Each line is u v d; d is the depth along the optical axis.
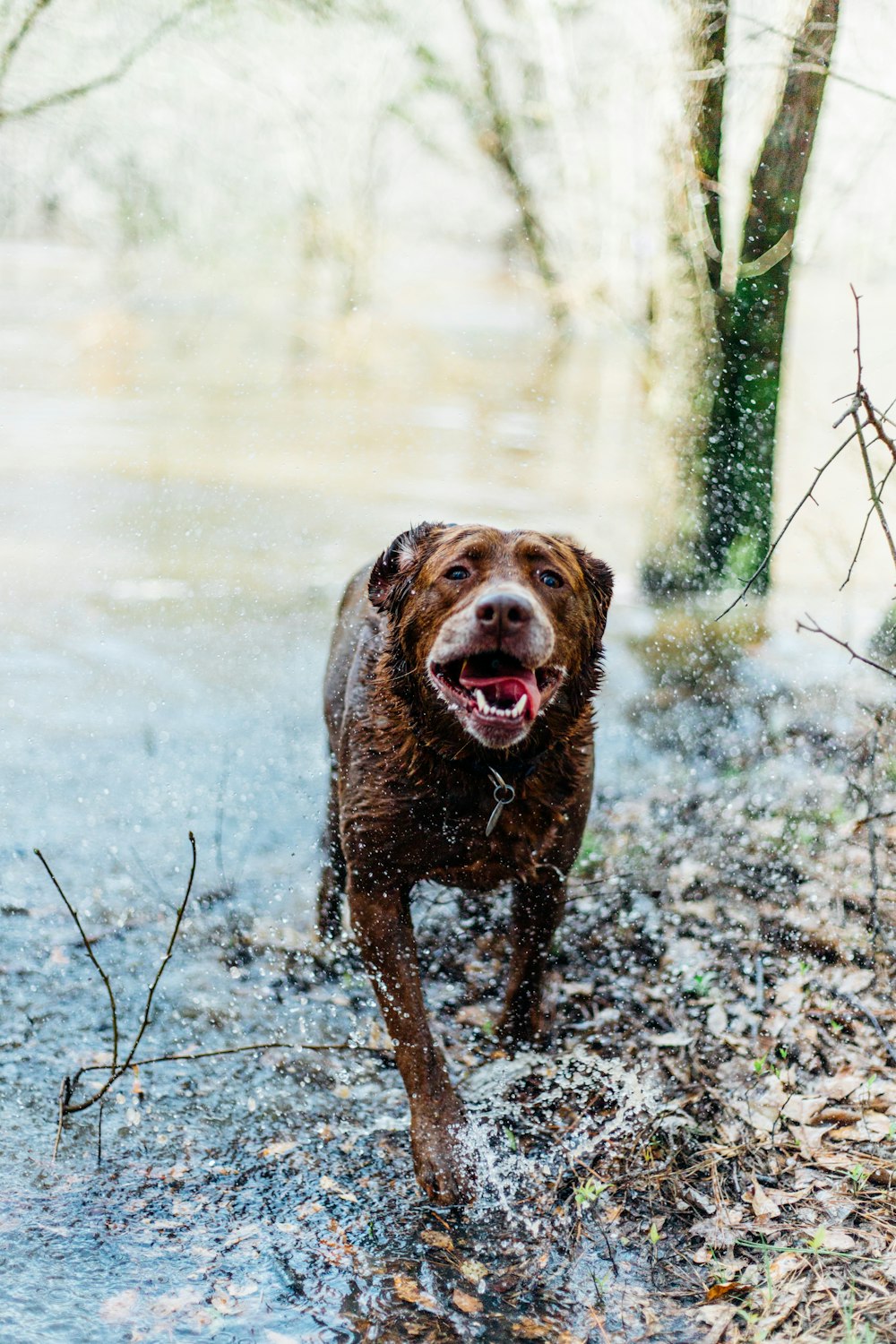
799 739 6.29
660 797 5.82
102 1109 3.69
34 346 19.22
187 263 19.06
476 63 11.71
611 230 9.75
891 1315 2.81
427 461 13.35
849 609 8.15
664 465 8.33
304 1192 3.38
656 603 8.35
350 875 3.66
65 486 11.71
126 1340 2.83
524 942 3.97
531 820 3.60
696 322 7.95
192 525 10.55
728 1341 2.83
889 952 4.36
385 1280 3.06
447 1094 3.46
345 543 10.11
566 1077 3.87
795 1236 3.12
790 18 6.49
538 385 17.83
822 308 16.42
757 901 4.78
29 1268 3.03
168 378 17.64
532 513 11.00
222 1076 3.89
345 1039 4.11
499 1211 3.30
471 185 15.41
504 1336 2.89
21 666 7.40
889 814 4.72
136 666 7.45
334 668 4.52
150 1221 3.23
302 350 19.11
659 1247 3.15
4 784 5.90
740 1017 4.09
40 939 4.66
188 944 4.66
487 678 3.21
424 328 21.52
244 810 5.72
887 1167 3.34
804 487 10.07
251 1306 2.96
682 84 7.41
